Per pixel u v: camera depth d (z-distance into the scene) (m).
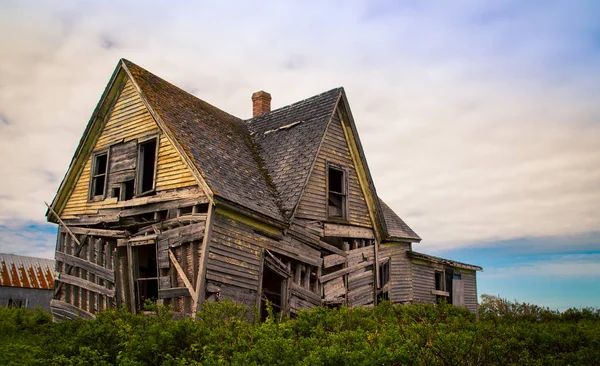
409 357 6.90
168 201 14.08
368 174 18.89
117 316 9.46
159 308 9.53
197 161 13.91
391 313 12.27
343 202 18.12
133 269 14.47
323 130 17.39
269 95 24.28
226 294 12.84
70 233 16.84
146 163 17.98
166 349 7.62
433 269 24.25
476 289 27.38
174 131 14.59
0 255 36.25
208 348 7.41
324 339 8.26
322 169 17.28
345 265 17.30
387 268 21.23
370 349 6.92
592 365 8.44
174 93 17.72
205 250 12.46
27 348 8.29
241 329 8.52
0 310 14.58
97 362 7.21
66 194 17.70
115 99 16.97
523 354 8.45
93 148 17.33
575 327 11.58
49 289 36.12
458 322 10.47
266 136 19.52
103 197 16.31
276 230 14.86
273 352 7.02
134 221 15.05
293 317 14.77
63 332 9.77
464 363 7.34
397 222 23.59
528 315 19.22
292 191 15.83
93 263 15.78
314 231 16.27
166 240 13.55
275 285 16.55
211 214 12.75
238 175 15.35
